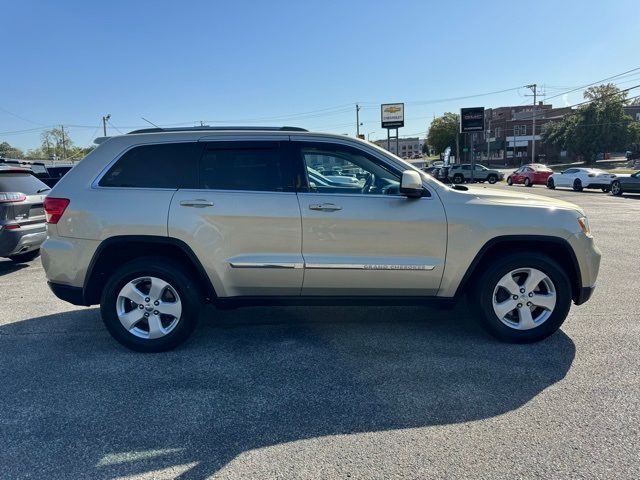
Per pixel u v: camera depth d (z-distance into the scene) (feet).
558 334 14.89
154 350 13.89
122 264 14.46
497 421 10.10
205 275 13.58
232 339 14.90
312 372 12.56
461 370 12.51
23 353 14.06
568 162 263.49
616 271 23.03
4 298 20.18
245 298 13.96
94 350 14.23
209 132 13.93
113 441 9.57
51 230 13.82
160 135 13.91
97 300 14.32
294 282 13.73
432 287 13.91
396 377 12.19
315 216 13.39
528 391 11.34
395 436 9.63
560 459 8.79
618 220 43.01
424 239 13.58
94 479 8.44
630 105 294.25
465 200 13.82
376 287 13.84
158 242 13.43
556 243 13.80
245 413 10.59
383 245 13.56
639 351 13.47
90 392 11.61
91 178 13.78
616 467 8.53
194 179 13.69
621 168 182.19
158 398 11.29
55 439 9.66
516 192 15.20
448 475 8.41
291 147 13.85
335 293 13.97
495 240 13.65
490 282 13.83
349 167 13.93
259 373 12.55
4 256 24.38
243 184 13.66
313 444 9.41
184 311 13.76
